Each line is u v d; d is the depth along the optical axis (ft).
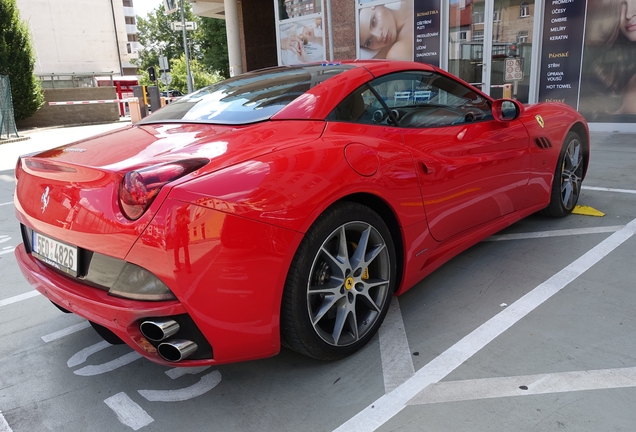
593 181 16.46
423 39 32.14
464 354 7.30
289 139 6.96
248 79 9.74
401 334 8.02
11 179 26.09
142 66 228.02
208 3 57.41
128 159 6.55
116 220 5.89
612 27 25.45
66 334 9.04
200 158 6.19
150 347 6.17
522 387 6.43
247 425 6.23
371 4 33.76
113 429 6.34
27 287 11.33
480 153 9.37
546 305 8.54
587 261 10.17
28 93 68.59
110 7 166.91
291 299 6.40
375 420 6.09
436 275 10.19
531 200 11.28
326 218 6.63
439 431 5.78
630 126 26.04
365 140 7.54
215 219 5.69
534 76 28.32
